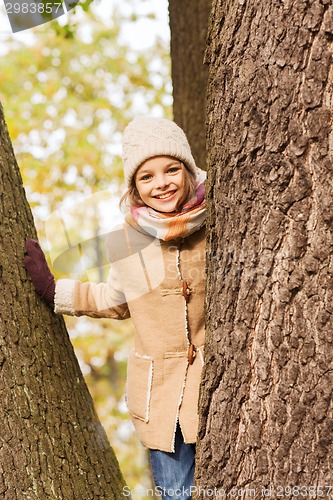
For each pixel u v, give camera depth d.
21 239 2.66
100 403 9.12
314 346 1.93
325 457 1.93
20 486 2.41
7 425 2.45
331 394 1.92
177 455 2.61
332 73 1.87
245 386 2.07
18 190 2.75
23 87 8.15
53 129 8.13
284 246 1.97
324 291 1.92
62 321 2.80
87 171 8.15
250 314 2.05
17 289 2.60
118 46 8.47
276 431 2.00
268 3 1.93
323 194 1.90
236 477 2.11
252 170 2.00
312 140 1.90
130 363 2.76
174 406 2.59
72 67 8.39
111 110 8.49
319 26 1.87
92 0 4.01
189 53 4.56
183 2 4.57
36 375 2.55
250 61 1.97
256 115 1.97
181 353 2.64
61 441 2.54
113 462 2.75
